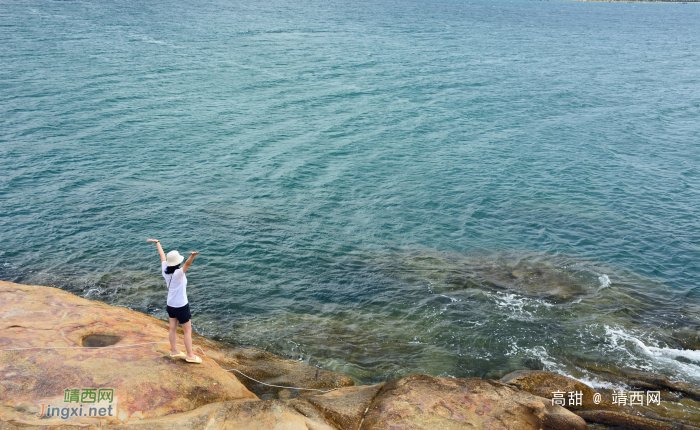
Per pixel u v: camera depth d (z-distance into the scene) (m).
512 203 25.92
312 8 158.50
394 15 149.75
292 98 46.34
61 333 10.38
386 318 16.12
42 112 36.94
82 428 7.56
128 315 12.34
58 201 23.97
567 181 28.92
